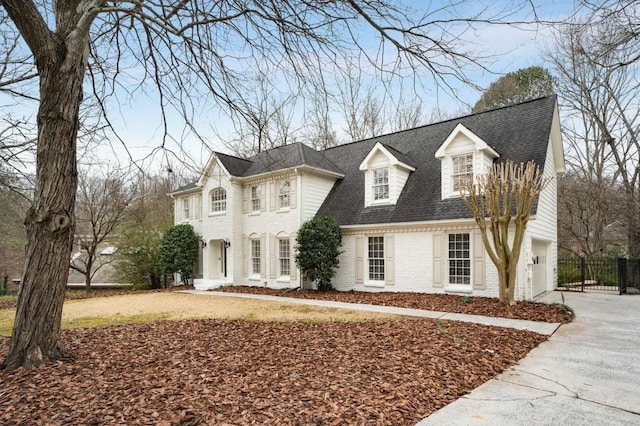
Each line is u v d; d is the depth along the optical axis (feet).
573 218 78.38
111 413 13.25
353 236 54.08
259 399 14.64
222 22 18.74
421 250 47.37
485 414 13.99
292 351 21.79
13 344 18.33
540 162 42.45
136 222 78.64
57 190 18.52
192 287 68.49
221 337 25.77
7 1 16.15
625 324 29.99
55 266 18.81
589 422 13.47
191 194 78.18
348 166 64.80
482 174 40.37
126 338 25.53
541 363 20.25
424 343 23.26
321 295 50.29
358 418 13.11
